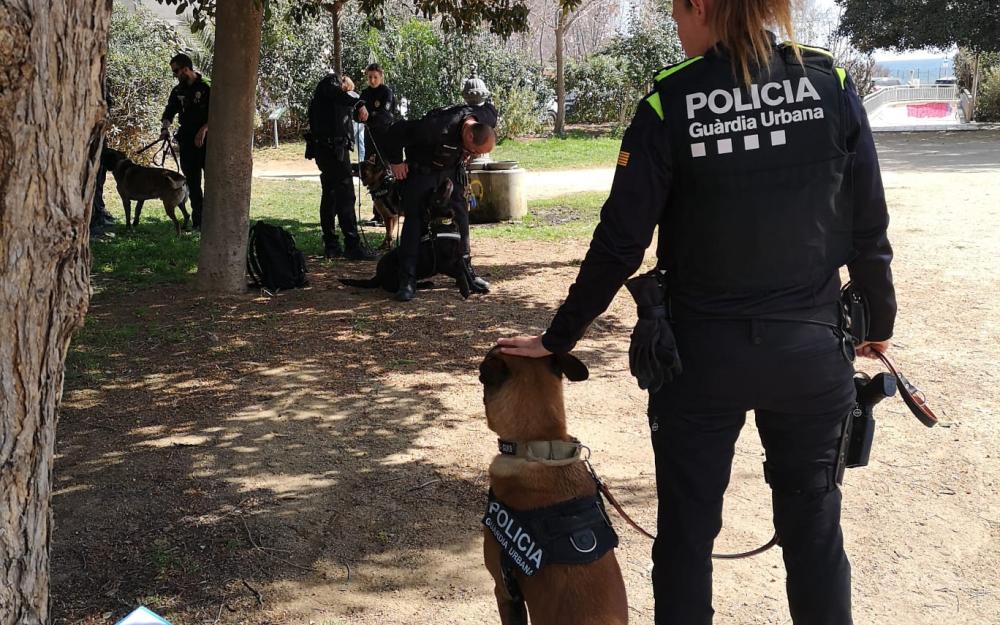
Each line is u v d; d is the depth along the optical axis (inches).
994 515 153.6
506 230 474.3
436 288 331.6
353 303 307.9
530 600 90.7
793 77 84.0
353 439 189.3
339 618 125.5
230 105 304.5
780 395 86.1
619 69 1257.4
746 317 84.4
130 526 150.5
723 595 131.1
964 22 1213.1
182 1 322.3
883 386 91.0
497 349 100.2
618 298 314.0
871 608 127.0
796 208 83.4
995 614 125.3
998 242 398.3
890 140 1111.6
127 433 191.0
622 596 89.2
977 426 192.5
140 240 421.4
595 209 549.6
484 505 159.6
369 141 396.5
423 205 305.6
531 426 97.0
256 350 252.1
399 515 155.6
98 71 72.3
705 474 89.7
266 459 178.4
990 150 922.7
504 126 1034.1
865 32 1294.3
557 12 1133.1
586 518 91.5
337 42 471.8
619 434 192.5
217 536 147.4
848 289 93.7
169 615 125.5
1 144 64.5
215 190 313.1
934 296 307.6
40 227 68.7
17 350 69.9
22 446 72.1
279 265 325.4
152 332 267.7
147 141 731.4
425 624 124.1
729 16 82.7
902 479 168.1
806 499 91.7
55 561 138.9
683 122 83.4
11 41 62.2
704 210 83.9
